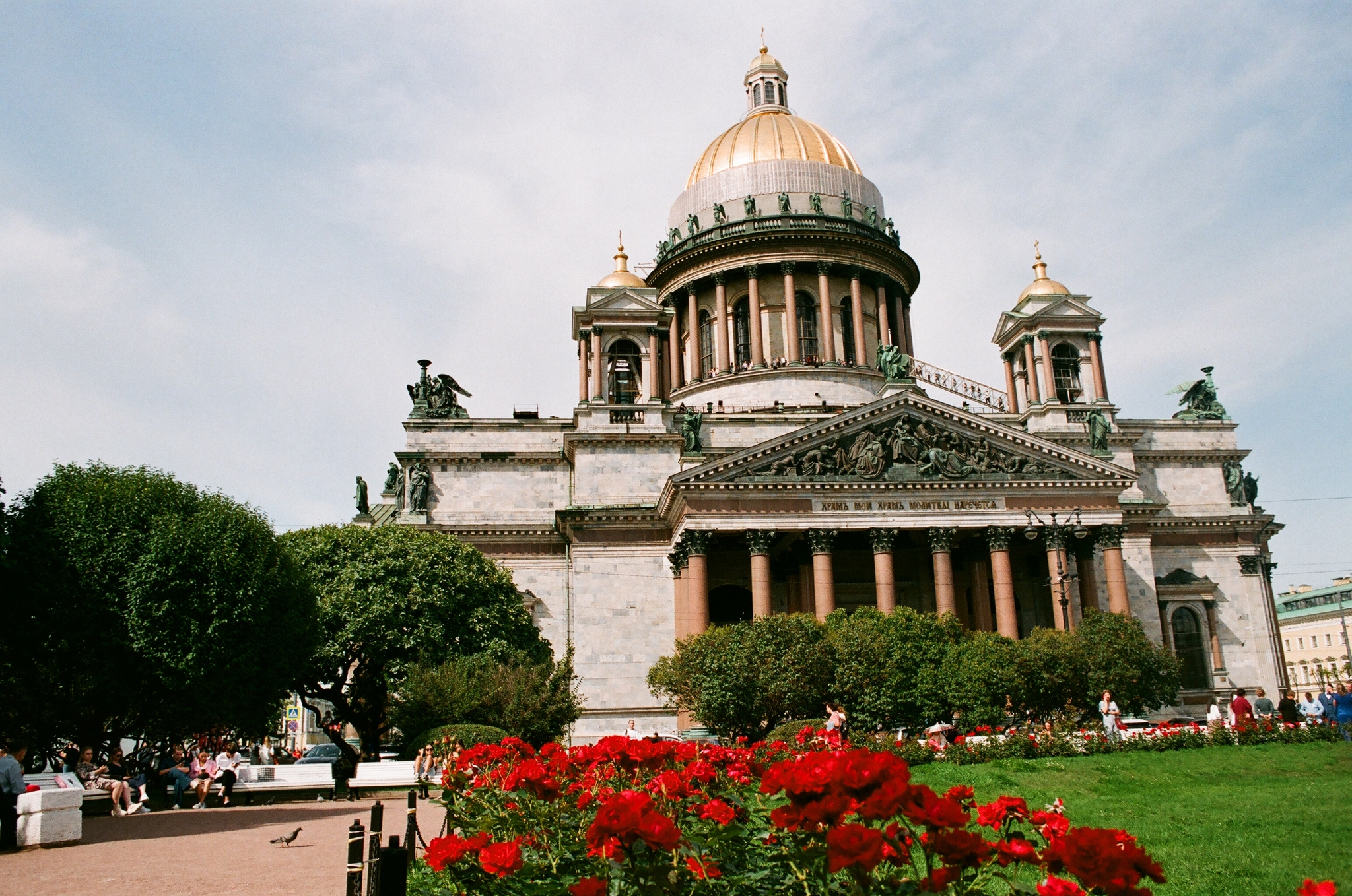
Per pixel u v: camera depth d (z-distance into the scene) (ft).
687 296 378.94
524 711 202.90
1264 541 326.24
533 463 302.86
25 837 97.60
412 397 312.91
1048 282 341.41
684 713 244.42
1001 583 257.55
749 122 404.77
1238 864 78.43
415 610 234.17
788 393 344.69
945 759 157.89
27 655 165.48
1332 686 289.33
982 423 266.57
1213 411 332.19
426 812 139.23
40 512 168.86
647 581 282.36
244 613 168.14
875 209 387.14
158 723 184.75
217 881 77.66
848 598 294.66
